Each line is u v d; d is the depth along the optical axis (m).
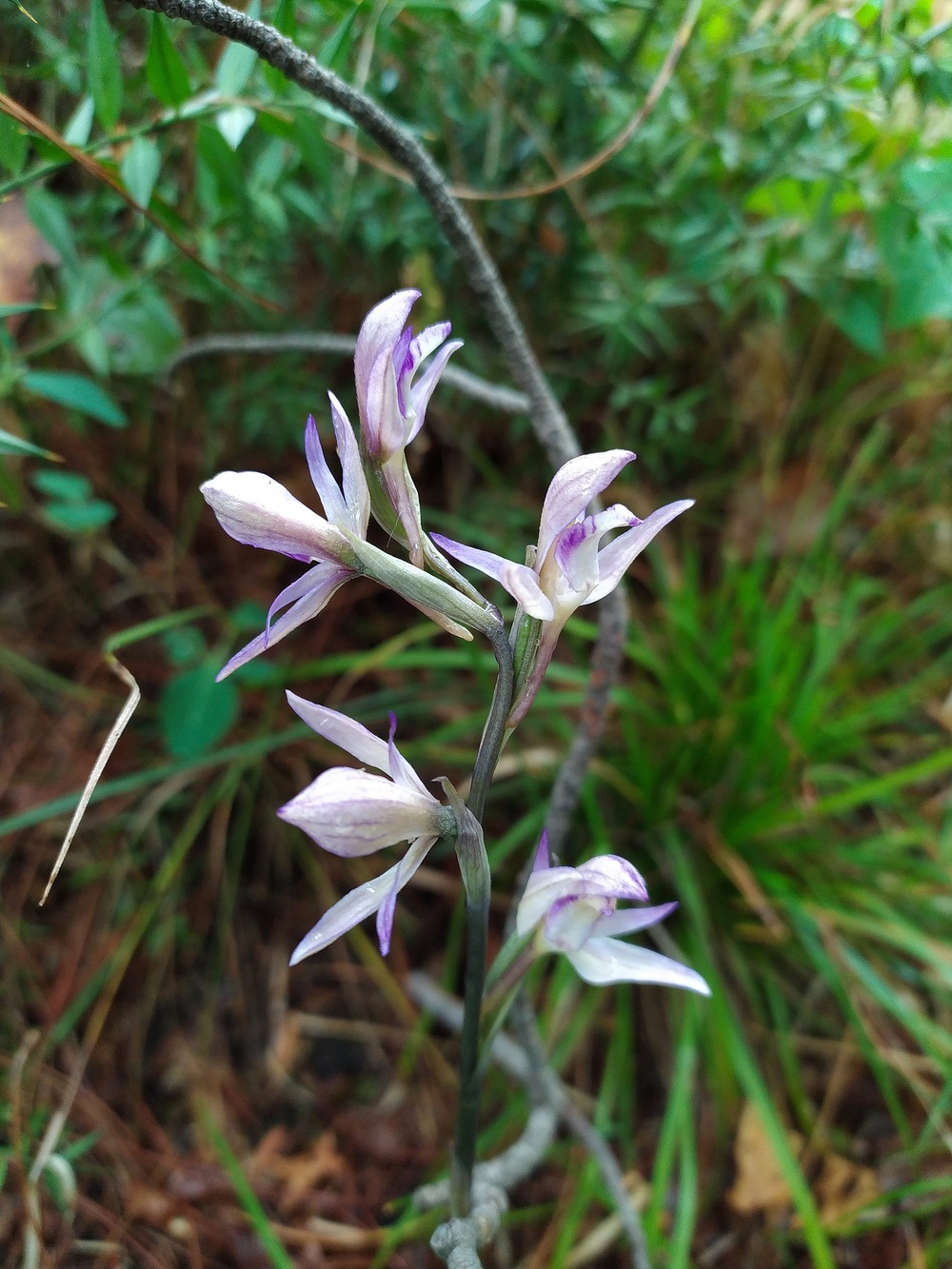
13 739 0.32
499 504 0.34
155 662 0.33
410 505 0.14
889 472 0.38
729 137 0.27
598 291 0.31
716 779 0.31
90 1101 0.26
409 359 0.14
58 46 0.22
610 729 0.33
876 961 0.30
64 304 0.27
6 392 0.25
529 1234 0.25
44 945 0.28
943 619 0.36
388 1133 0.27
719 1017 0.27
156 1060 0.28
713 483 0.37
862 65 0.24
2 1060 0.25
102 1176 0.24
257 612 0.30
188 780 0.31
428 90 0.27
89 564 0.33
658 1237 0.23
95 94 0.18
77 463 0.33
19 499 0.29
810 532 0.38
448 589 0.14
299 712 0.14
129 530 0.34
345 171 0.27
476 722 0.30
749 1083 0.25
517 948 0.16
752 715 0.31
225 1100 0.27
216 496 0.13
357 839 0.13
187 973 0.29
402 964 0.30
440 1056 0.28
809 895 0.30
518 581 0.13
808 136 0.26
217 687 0.28
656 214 0.30
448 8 0.22
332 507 0.14
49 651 0.33
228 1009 0.29
